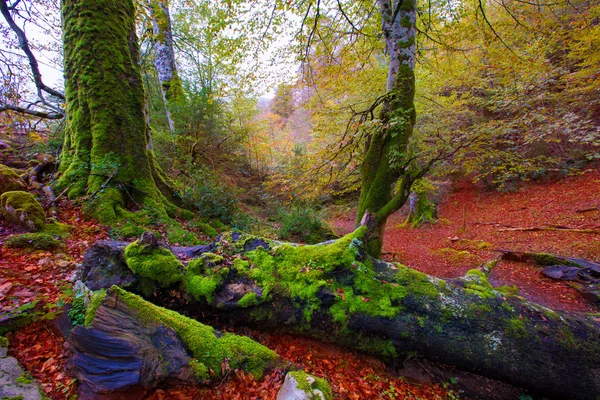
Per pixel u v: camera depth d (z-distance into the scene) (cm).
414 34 588
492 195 1612
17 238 351
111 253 306
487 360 304
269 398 230
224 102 1244
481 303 330
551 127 579
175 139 998
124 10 618
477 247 1009
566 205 1187
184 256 355
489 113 1119
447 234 1291
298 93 892
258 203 1210
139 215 522
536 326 312
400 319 312
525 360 297
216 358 239
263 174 1578
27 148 730
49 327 234
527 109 681
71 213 484
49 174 585
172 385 220
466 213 1555
